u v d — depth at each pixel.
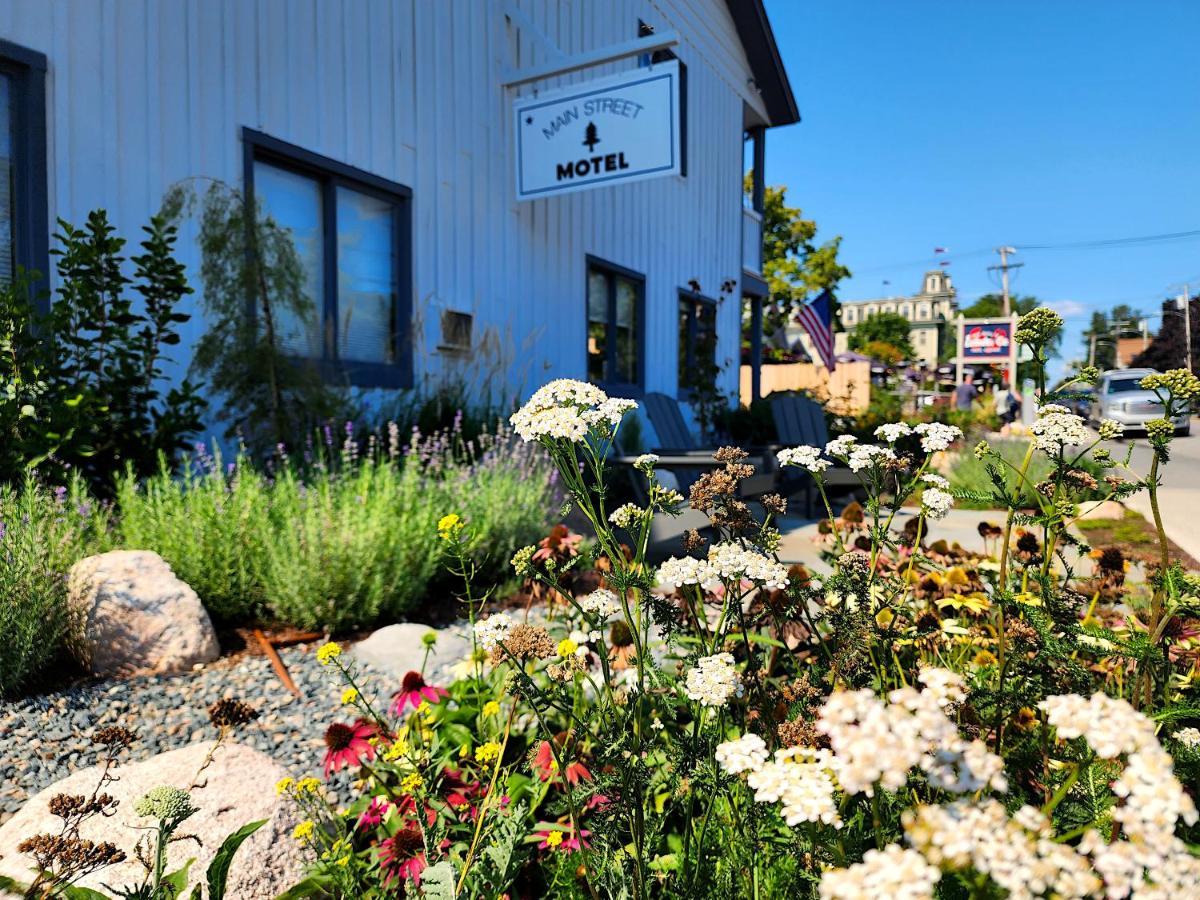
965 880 0.66
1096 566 2.08
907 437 1.66
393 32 5.94
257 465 4.18
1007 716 1.32
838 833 0.95
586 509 1.33
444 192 6.48
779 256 27.05
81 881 1.42
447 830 1.45
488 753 1.43
